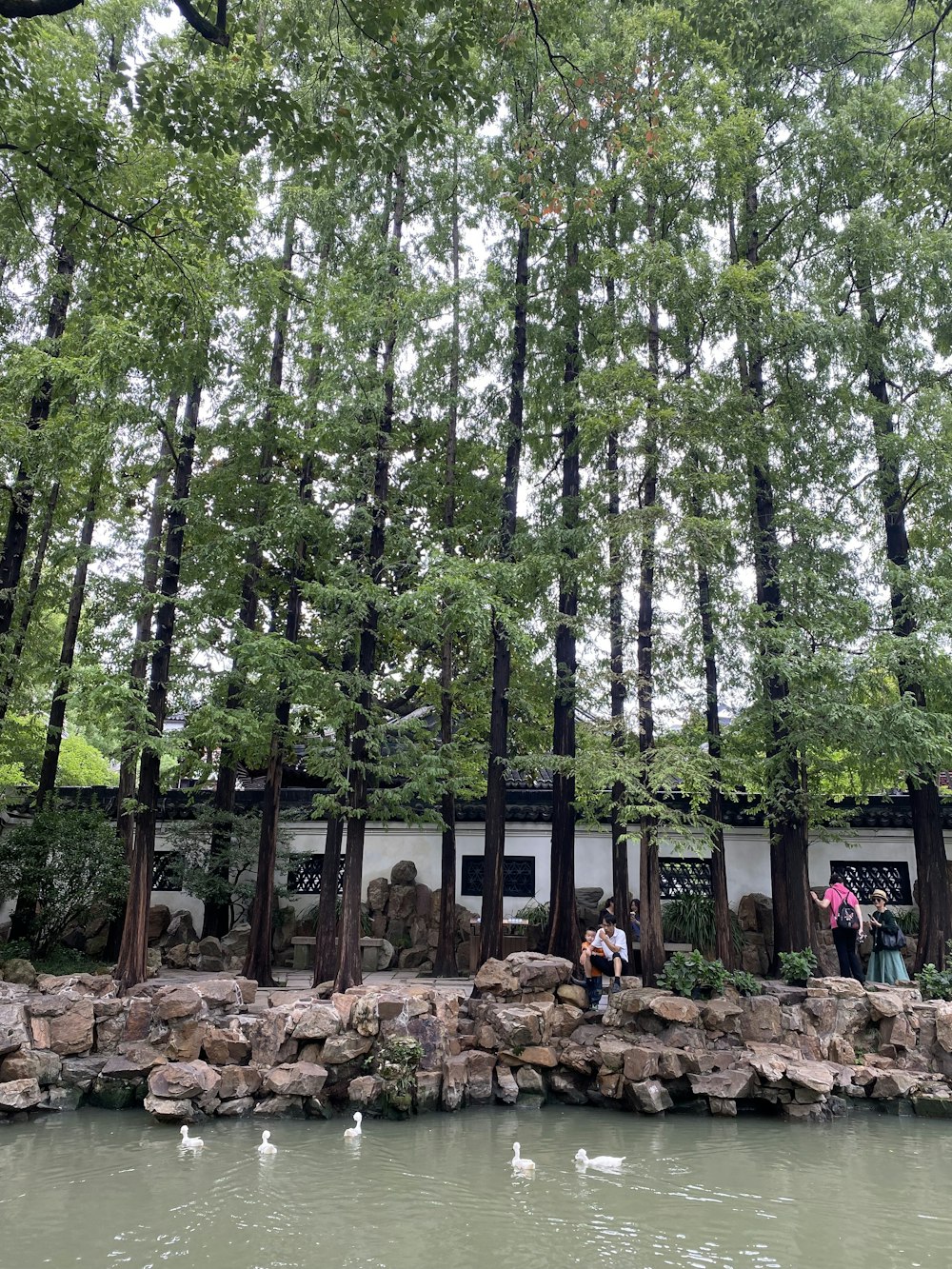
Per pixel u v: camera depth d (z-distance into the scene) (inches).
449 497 668.1
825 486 638.5
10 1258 246.2
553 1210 290.7
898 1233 275.4
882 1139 393.4
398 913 743.1
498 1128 399.9
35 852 600.7
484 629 521.3
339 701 543.8
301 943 731.4
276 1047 430.9
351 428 566.9
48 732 696.4
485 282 637.3
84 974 487.8
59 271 636.1
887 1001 483.8
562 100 514.3
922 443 590.6
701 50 621.0
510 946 663.8
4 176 422.6
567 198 612.1
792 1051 454.6
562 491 664.4
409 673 714.8
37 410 606.2
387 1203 294.4
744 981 498.0
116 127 458.0
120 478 681.0
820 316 593.9
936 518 659.4
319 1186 310.8
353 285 607.8
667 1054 444.8
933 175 535.5
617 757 516.7
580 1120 418.6
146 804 521.0
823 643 594.9
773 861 605.3
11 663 606.5
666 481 565.9
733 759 539.2
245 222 494.3
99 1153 348.2
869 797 725.3
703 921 655.8
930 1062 471.8
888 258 615.5
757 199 669.9
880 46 647.8
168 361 495.5
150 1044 437.7
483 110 380.5
